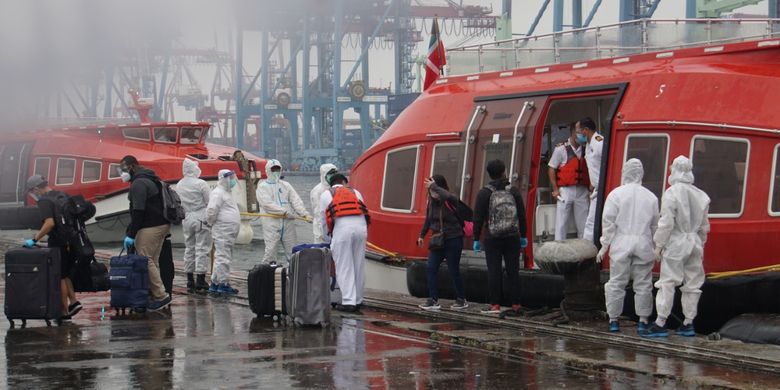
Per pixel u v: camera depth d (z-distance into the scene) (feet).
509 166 64.03
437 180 61.82
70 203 60.23
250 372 43.09
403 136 72.18
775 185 53.31
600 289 56.08
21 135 157.38
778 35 59.06
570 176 62.28
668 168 56.08
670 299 49.85
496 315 58.59
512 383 40.42
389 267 73.00
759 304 53.16
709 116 55.21
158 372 43.27
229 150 153.17
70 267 60.75
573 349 47.96
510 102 65.41
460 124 68.23
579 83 61.87
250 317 61.31
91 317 62.03
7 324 59.47
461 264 65.77
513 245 57.98
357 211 63.26
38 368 44.42
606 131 58.39
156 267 65.10
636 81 58.90
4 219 153.38
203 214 75.51
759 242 53.42
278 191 80.23
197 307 66.49
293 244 81.15
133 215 64.34
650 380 40.81
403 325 56.70
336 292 65.51
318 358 46.37
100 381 41.42
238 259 120.26
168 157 141.69
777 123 53.42
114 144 146.51
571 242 54.90
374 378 41.60
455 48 73.10
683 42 62.39
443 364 44.65
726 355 45.01
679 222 49.60
